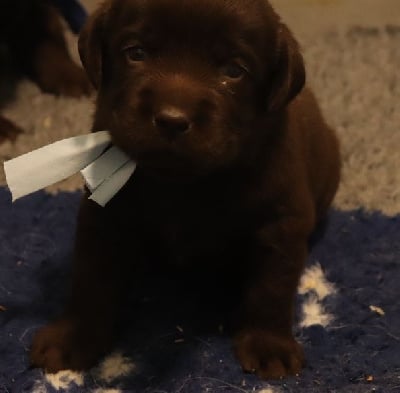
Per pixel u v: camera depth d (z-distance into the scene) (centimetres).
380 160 90
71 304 65
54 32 103
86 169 58
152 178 59
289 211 62
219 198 60
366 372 62
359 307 69
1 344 64
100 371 63
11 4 98
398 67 108
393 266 74
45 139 90
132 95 55
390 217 80
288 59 58
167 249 65
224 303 69
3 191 80
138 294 69
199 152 54
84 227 63
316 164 68
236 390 61
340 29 117
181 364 63
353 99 101
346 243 76
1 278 70
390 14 124
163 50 55
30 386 61
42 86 100
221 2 55
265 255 63
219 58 55
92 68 58
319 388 61
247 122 57
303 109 67
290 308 64
